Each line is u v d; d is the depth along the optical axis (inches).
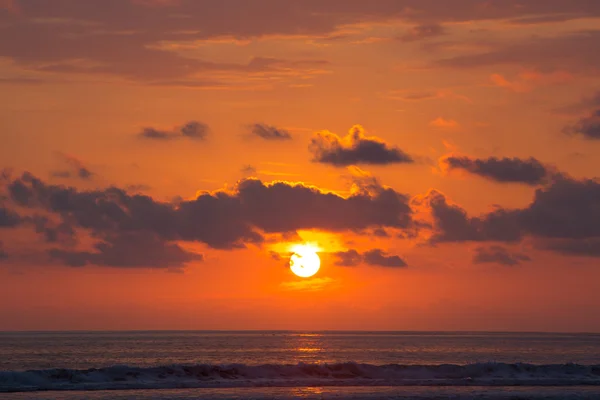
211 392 2564.0
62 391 2561.5
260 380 2898.6
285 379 2947.8
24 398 2351.1
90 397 2386.8
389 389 2696.9
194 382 2802.7
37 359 7701.8
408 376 3085.6
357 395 2492.6
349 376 3048.7
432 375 3125.0
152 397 2401.6
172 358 7869.1
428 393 2571.4
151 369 2920.8
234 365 3063.5
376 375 3075.8
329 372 3080.7
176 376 2893.7
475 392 2620.6
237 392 2561.5
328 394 2517.2
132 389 2642.7
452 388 2760.8
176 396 2437.3
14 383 2677.2
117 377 2824.8
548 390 2728.8
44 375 2765.7
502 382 2967.5
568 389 2783.0
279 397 2422.5
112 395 2452.0
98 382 2758.4
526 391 2677.2
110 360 7500.0
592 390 2763.3
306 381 2888.8
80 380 2770.7
